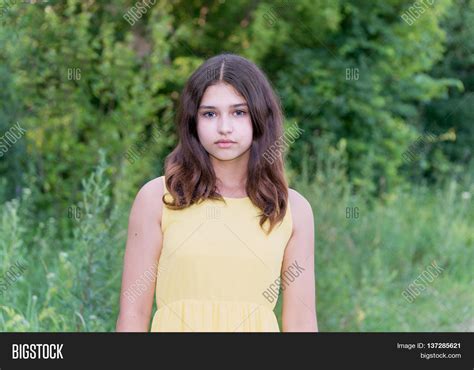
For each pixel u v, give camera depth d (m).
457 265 8.78
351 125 11.05
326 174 9.52
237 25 10.69
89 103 8.80
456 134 12.22
